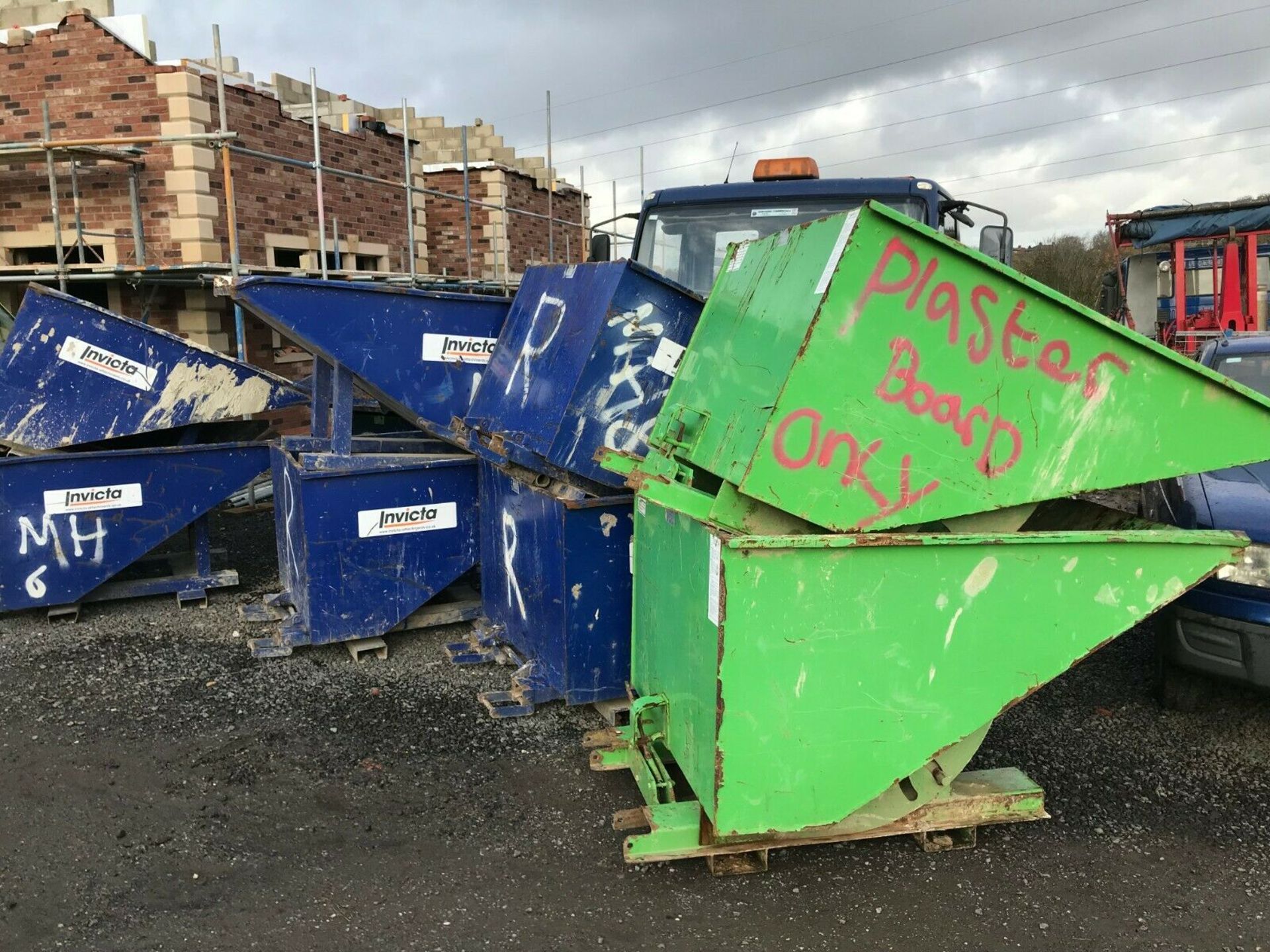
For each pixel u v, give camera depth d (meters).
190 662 5.33
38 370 6.02
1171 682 4.53
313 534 5.26
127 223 9.85
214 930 2.98
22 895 3.15
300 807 3.74
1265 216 13.25
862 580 2.89
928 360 2.95
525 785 3.93
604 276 4.42
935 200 5.69
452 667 5.27
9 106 9.97
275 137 11.03
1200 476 4.50
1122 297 15.16
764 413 2.96
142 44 9.70
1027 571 2.98
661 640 3.58
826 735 2.96
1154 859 3.38
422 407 5.57
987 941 2.92
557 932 2.97
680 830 3.23
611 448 4.41
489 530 5.53
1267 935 2.95
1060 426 3.06
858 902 3.12
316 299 5.20
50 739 4.32
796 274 3.17
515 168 17.25
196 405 6.43
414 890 3.20
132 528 6.19
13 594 5.89
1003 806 3.41
